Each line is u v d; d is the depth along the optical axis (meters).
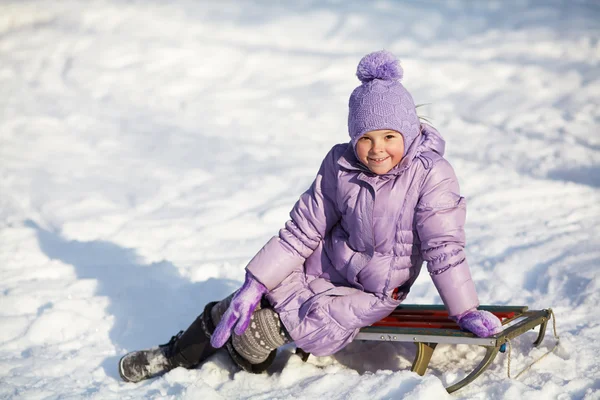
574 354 2.65
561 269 3.49
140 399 2.54
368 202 2.46
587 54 8.51
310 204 2.60
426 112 7.30
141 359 2.74
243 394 2.55
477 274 3.62
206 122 7.48
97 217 4.89
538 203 4.67
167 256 4.18
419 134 2.50
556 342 2.74
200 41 10.06
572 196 4.74
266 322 2.54
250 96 8.33
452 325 2.55
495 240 4.02
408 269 2.51
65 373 2.84
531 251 3.74
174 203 5.20
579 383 2.41
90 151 6.67
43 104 8.34
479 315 2.37
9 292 3.62
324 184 2.59
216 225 4.65
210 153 6.46
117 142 6.93
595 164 5.44
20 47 10.49
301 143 6.68
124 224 4.77
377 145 2.38
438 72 8.48
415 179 2.43
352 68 8.93
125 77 9.13
